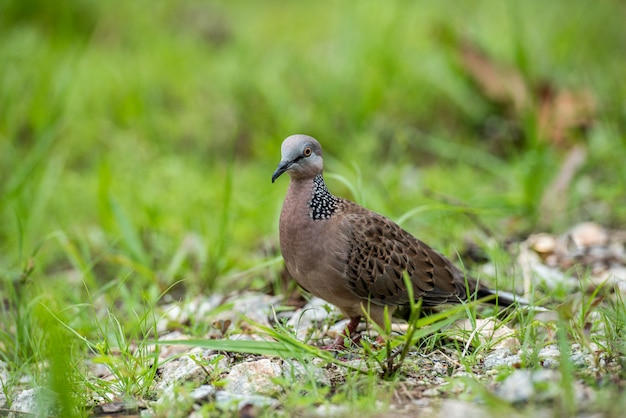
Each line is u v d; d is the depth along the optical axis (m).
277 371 7.28
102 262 12.12
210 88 16.58
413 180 13.45
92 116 15.91
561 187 11.98
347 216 8.34
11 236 12.70
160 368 7.99
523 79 14.67
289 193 8.39
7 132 15.21
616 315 7.64
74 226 12.86
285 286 9.99
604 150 13.30
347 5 17.28
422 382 7.02
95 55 17.88
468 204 11.55
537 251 10.55
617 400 6.14
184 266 11.34
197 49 18.42
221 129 15.65
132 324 9.35
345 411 6.44
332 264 8.17
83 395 7.32
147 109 15.95
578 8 18.86
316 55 17.28
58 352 6.65
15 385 8.05
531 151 13.17
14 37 17.75
